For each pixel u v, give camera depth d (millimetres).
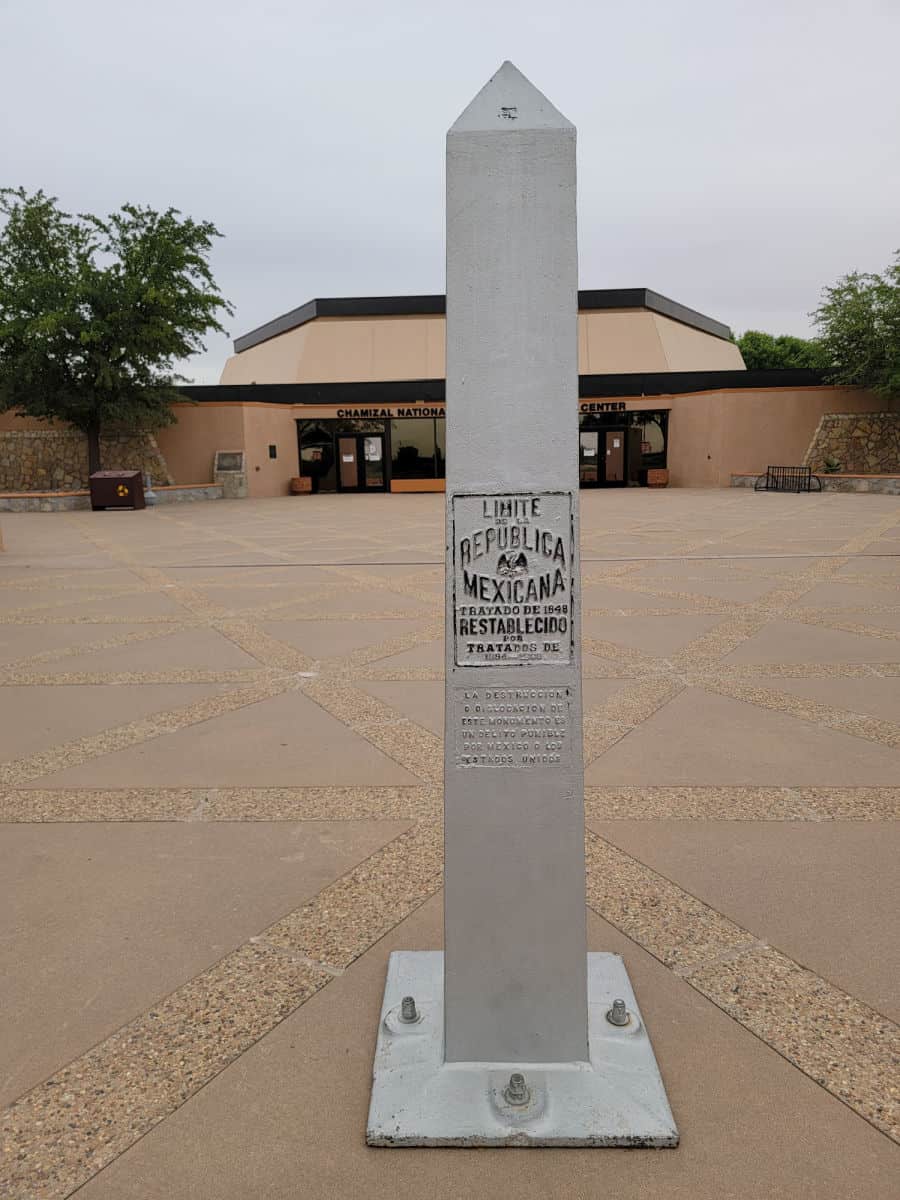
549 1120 2016
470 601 2035
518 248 1937
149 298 24141
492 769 2078
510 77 1936
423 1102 2068
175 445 29391
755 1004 2469
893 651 6609
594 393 31078
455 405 1984
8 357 25016
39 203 25188
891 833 3523
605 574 10609
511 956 2141
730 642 6977
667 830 3594
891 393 26484
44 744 4785
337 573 11211
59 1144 2000
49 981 2627
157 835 3617
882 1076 2180
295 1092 2164
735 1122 2049
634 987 2555
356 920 2949
